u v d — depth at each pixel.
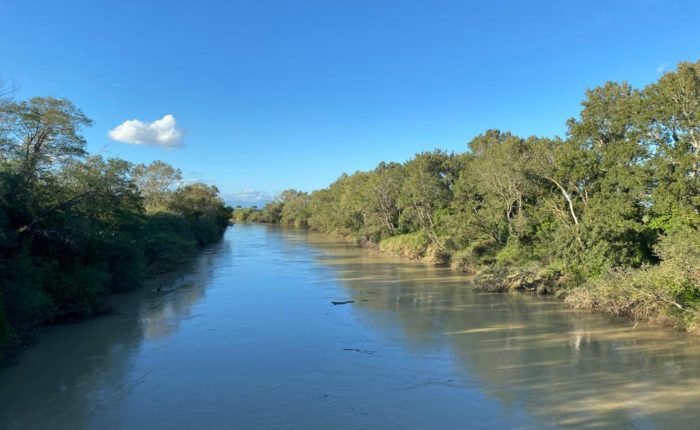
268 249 59.53
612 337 17.42
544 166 31.97
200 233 62.06
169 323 19.97
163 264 36.66
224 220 92.06
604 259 23.58
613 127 26.42
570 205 30.30
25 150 20.64
